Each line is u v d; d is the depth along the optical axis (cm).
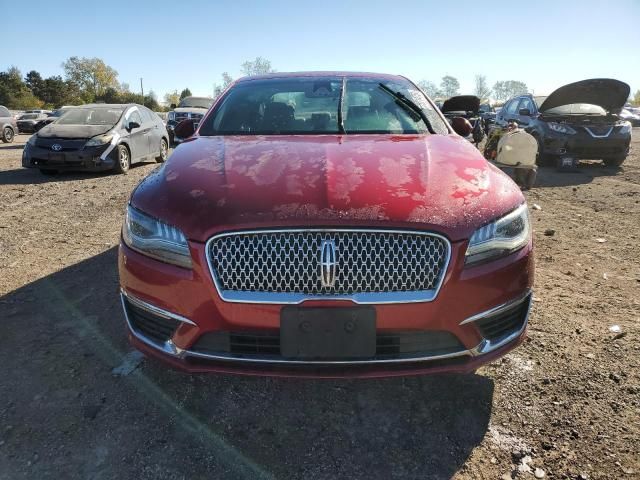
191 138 306
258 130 312
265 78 376
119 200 683
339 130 309
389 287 194
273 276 193
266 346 201
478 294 201
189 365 208
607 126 959
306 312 192
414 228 192
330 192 205
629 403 231
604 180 859
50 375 252
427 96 362
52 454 200
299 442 209
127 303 227
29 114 2872
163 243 205
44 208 632
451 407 231
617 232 519
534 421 220
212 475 190
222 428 217
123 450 203
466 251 197
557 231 523
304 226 191
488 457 200
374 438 212
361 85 359
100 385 245
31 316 316
